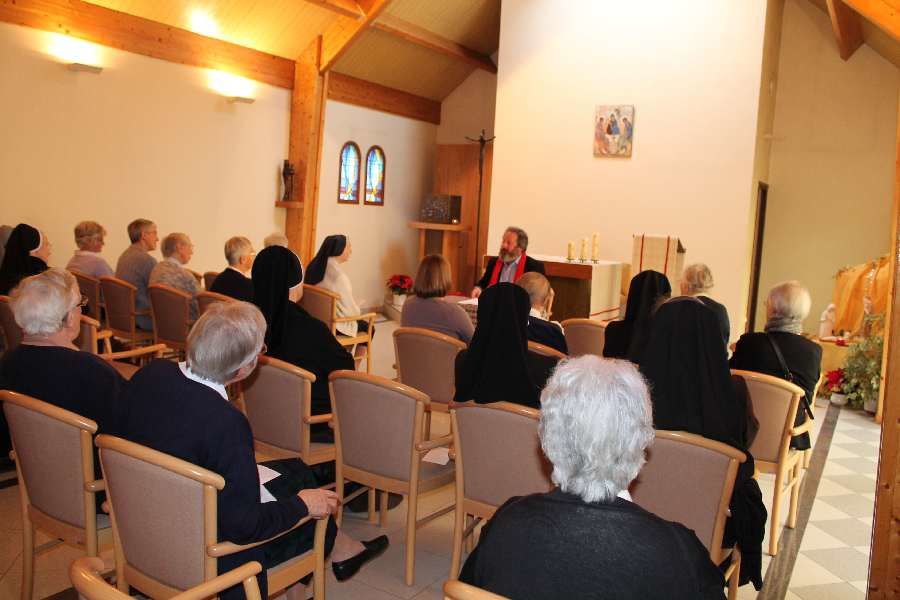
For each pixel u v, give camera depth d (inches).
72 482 85.5
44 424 84.8
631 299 139.0
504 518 52.7
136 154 274.8
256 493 75.6
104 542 88.6
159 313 192.1
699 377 90.9
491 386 104.4
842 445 205.3
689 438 87.0
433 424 186.5
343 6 294.7
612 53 318.7
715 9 299.7
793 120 349.7
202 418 74.5
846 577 125.6
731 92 299.0
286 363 114.0
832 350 270.2
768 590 120.0
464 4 364.5
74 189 255.4
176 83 286.8
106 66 261.0
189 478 69.4
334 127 373.1
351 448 113.8
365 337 226.2
